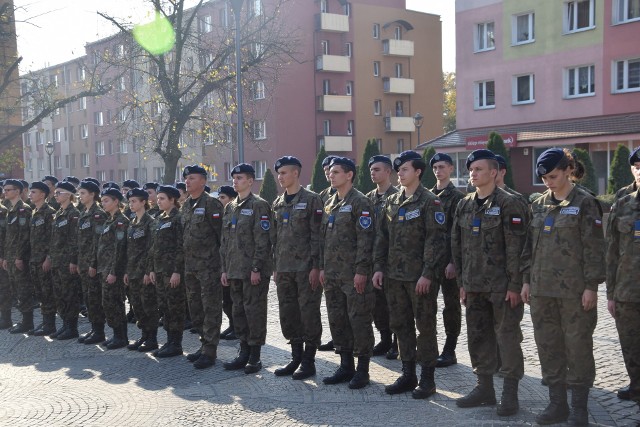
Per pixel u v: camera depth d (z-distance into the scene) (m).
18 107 25.05
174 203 8.30
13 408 6.11
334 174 6.50
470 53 29.58
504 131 27.77
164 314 8.19
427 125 47.06
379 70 44.69
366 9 43.69
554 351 5.12
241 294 7.28
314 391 6.32
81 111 53.53
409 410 5.62
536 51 27.11
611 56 24.67
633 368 5.04
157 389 6.62
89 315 8.99
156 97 23.34
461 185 28.62
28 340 9.38
